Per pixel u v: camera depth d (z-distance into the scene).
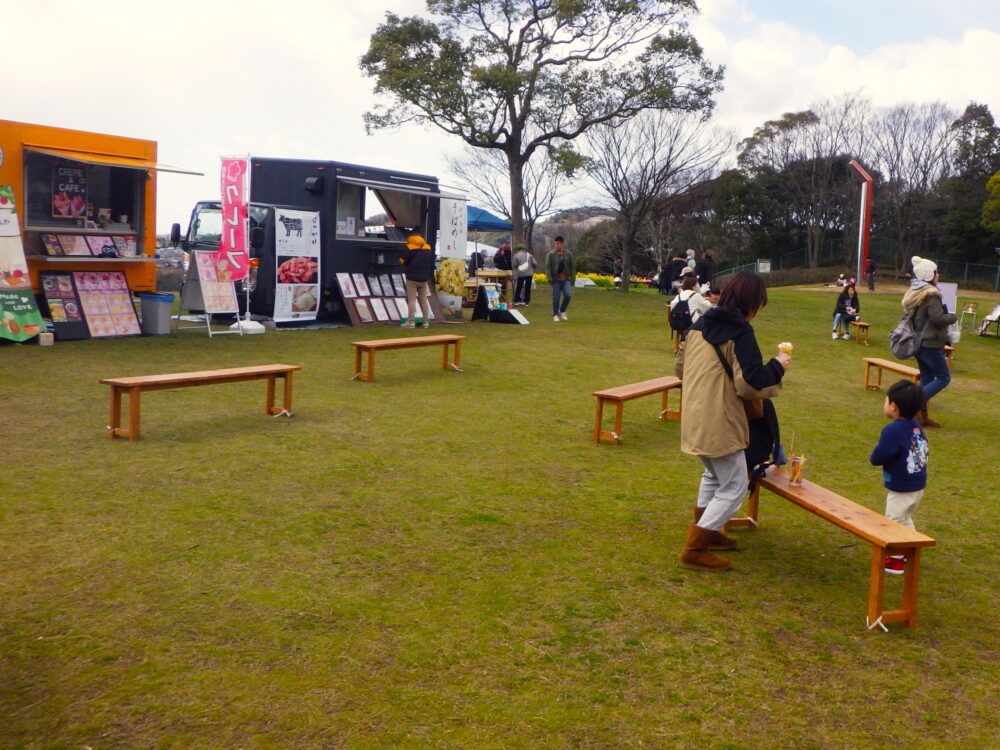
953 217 50.72
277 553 4.82
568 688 3.50
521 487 6.39
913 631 4.18
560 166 26.20
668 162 31.67
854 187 52.00
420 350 13.65
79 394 8.99
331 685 3.43
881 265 52.75
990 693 3.59
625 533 5.45
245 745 3.02
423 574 4.62
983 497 6.66
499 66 25.03
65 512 5.33
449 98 25.31
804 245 55.44
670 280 30.14
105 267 13.57
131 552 4.73
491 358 13.27
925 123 52.12
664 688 3.53
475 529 5.38
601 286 35.53
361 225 17.14
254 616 4.01
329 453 7.09
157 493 5.81
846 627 4.20
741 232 55.75
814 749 3.14
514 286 24.22
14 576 4.36
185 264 16.84
